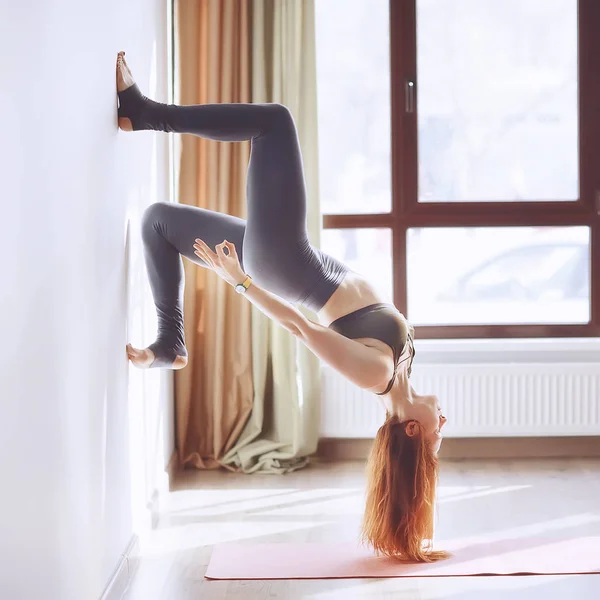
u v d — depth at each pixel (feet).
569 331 17.17
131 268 11.42
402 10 16.87
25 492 6.73
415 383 16.37
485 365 16.33
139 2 12.44
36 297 7.05
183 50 15.98
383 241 17.16
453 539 12.01
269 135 10.21
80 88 8.55
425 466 11.35
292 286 10.75
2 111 6.20
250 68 16.12
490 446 16.71
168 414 15.24
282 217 10.24
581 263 17.16
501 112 17.07
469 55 17.01
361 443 16.63
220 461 16.12
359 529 12.02
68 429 8.04
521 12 16.96
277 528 12.60
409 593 10.02
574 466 15.99
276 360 16.20
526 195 17.17
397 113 16.98
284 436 16.22
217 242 10.77
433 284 17.26
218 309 16.10
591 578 10.41
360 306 10.94
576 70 17.03
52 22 7.52
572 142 17.08
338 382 16.43
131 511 11.27
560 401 16.43
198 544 11.94
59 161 7.73
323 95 17.10
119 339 10.53
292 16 15.90
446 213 17.07
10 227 6.39
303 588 10.26
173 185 16.16
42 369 7.21
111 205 10.04
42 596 7.16
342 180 17.20
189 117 10.18
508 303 17.28
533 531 12.28
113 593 9.68
